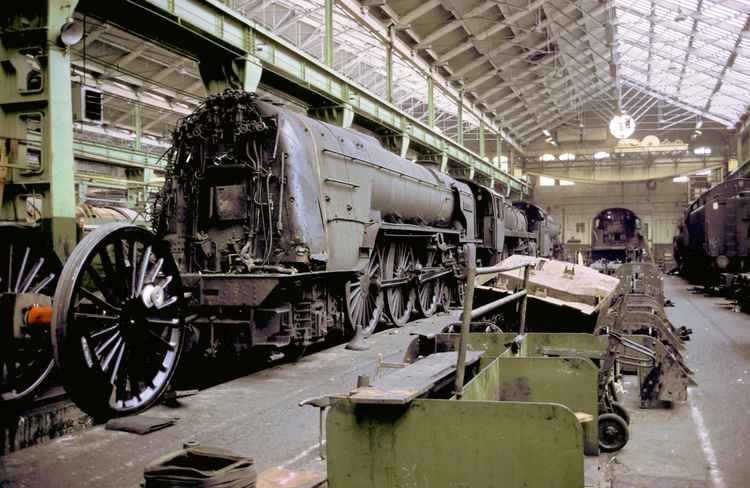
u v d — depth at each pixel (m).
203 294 7.38
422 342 5.84
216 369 8.39
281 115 8.08
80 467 4.46
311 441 5.05
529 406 2.94
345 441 3.17
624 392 6.90
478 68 26.91
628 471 4.46
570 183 47.72
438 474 3.06
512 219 22.20
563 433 2.90
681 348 8.57
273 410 5.93
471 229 16.48
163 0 9.73
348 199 9.20
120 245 5.30
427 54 23.17
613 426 4.89
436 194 14.15
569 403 4.82
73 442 5.00
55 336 4.66
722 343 10.28
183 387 7.36
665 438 5.25
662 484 4.15
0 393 5.11
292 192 7.88
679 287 25.44
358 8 17.78
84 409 4.89
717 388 7.04
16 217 7.71
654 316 7.78
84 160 19.44
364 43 25.19
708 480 4.27
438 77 24.77
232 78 11.89
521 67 29.20
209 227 8.23
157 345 5.84
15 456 4.69
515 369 4.94
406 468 3.10
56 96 7.58
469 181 18.11
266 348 8.15
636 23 26.45
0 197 6.82
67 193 7.66
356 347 9.34
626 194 46.59
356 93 16.77
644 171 44.47
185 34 10.55
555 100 35.94
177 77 24.77
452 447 3.04
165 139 28.56
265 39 12.41
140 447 4.88
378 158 10.95
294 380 7.25
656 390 6.19
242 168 7.99
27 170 7.61
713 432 5.41
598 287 7.57
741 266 18.84
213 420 5.61
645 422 5.74
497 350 5.86
